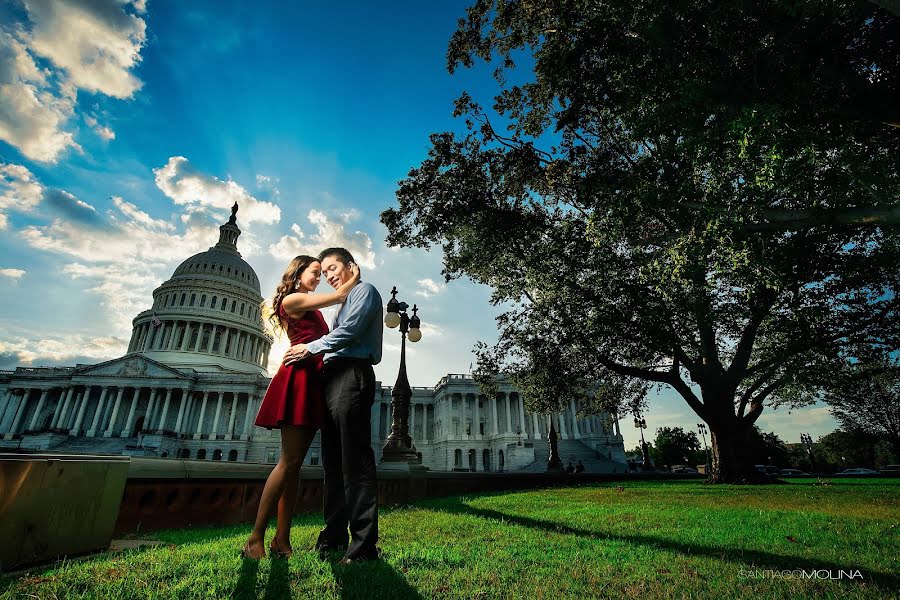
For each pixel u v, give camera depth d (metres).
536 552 3.73
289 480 3.46
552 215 19.52
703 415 21.27
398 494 10.82
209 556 3.29
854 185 10.04
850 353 20.89
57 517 3.13
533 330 22.92
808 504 8.66
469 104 16.86
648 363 22.50
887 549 3.96
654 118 11.38
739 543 4.23
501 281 21.36
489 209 17.56
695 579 2.96
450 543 4.11
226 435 73.50
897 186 9.43
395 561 3.22
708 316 16.45
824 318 17.20
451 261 21.77
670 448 94.81
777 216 11.00
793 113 9.84
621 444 70.88
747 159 10.36
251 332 91.38
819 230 14.34
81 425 71.88
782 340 19.67
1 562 2.71
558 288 17.67
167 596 2.35
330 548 3.63
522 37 15.36
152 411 72.94
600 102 13.13
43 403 77.88
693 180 12.80
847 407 28.12
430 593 2.55
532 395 26.11
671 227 14.84
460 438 75.62
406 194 17.98
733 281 12.73
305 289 3.91
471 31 16.11
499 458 72.56
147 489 5.00
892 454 69.31
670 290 15.20
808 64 9.82
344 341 3.42
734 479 19.70
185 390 74.69
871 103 9.49
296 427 3.41
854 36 10.09
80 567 2.88
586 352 22.38
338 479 3.77
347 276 3.93
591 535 4.69
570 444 74.00
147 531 4.95
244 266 102.25
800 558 3.58
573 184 14.77
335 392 3.49
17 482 2.86
